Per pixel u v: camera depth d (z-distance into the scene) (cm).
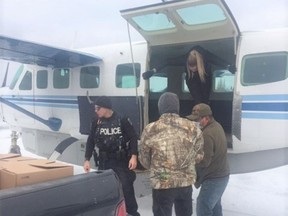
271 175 698
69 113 646
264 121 421
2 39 479
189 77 495
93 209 203
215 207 376
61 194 187
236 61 441
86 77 609
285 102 409
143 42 533
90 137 379
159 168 298
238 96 438
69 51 546
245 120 434
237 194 576
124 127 369
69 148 656
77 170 612
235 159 462
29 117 743
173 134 299
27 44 509
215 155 343
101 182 210
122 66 551
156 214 304
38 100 712
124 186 367
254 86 428
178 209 312
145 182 461
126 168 372
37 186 182
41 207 176
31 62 643
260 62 427
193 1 392
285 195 566
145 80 516
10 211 164
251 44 434
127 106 534
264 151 434
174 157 296
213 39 465
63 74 654
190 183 302
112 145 366
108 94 571
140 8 431
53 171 222
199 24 452
